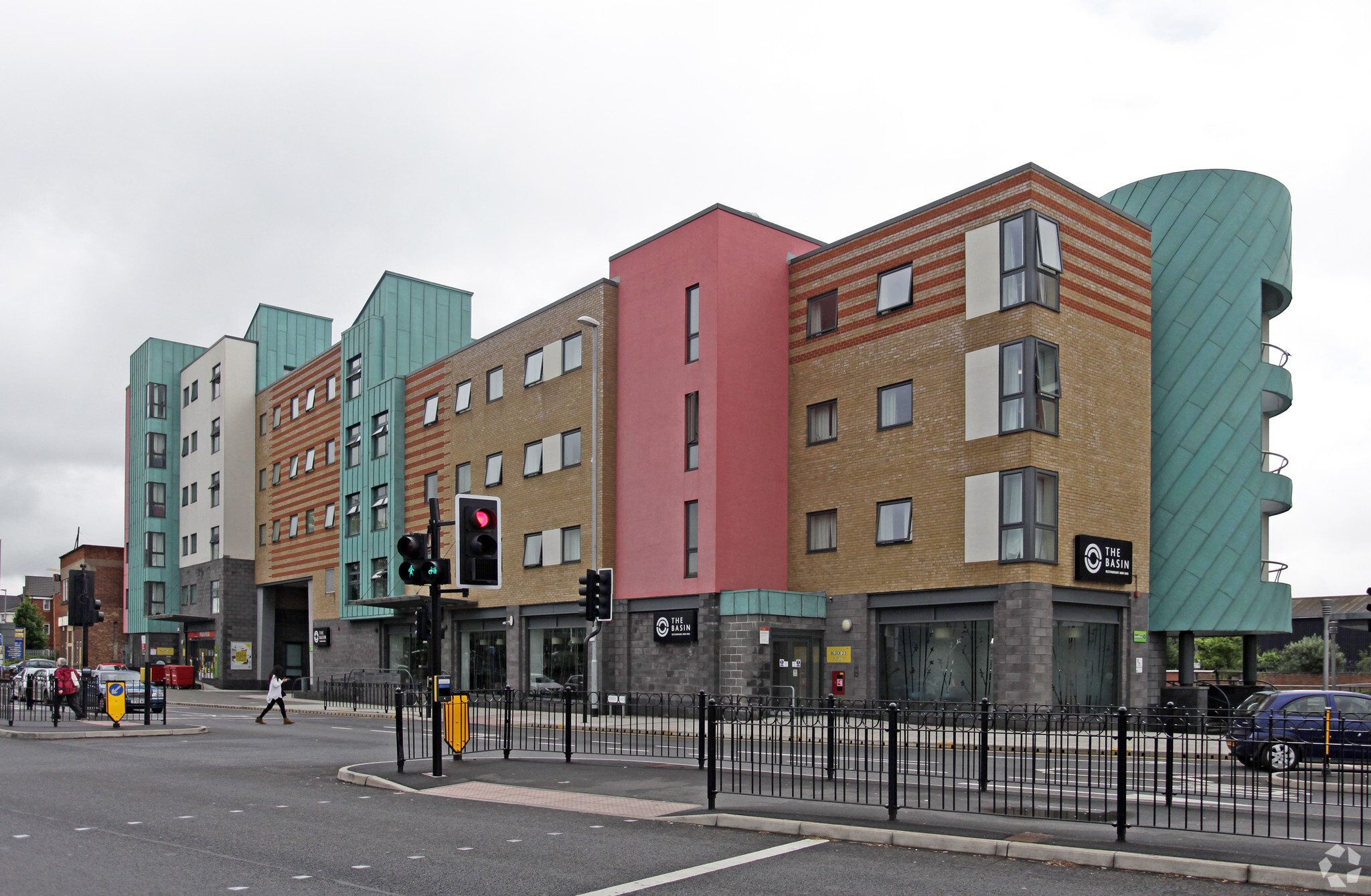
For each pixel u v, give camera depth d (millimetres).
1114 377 26906
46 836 10148
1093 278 26719
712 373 29719
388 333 46875
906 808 11336
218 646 55188
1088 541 25219
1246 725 12305
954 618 25953
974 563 25312
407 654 43250
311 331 59938
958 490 25953
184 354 64812
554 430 35625
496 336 39094
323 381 50625
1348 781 13258
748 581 29453
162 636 62031
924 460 26922
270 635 55688
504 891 7832
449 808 11992
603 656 32344
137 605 62844
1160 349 29578
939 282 27078
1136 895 7652
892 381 27984
